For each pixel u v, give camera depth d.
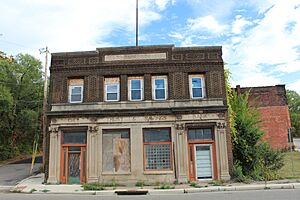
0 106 40.03
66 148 20.75
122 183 19.52
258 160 20.64
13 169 30.69
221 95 20.89
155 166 20.22
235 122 21.84
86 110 20.69
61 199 14.17
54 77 21.72
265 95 37.06
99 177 19.98
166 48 21.55
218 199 12.99
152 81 21.44
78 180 20.23
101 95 21.17
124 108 20.77
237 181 19.14
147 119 20.55
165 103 20.80
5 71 43.75
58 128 20.75
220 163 19.72
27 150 49.34
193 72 21.41
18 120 44.38
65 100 21.31
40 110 46.41
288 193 14.11
